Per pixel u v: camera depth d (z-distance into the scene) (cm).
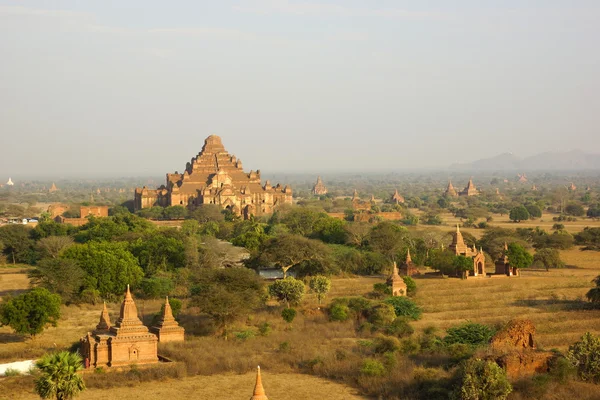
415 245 16100
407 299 10738
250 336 9225
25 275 14912
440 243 16425
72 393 6100
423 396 6800
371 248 15650
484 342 8269
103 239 16462
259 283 10825
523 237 18875
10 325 9075
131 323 7919
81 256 12125
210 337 9350
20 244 17250
